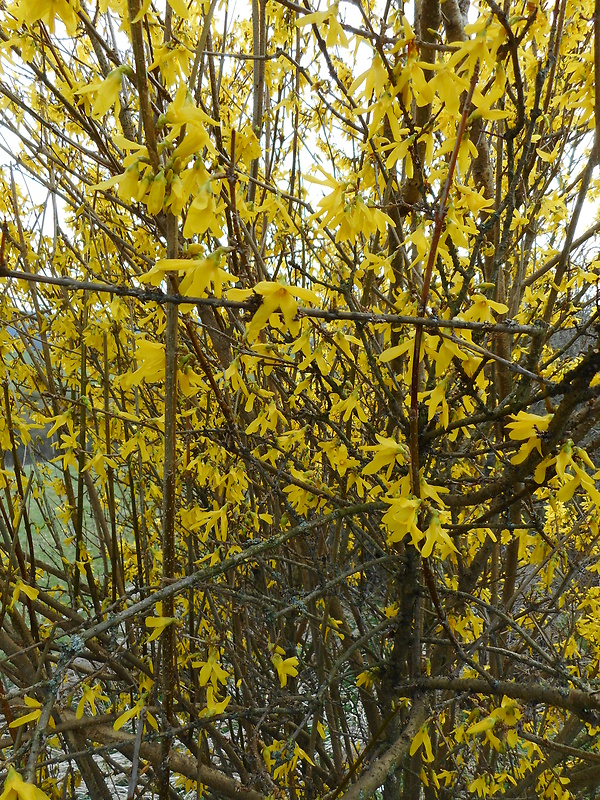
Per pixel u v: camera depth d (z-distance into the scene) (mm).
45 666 1935
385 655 2611
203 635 2527
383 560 1751
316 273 2986
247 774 2117
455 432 1588
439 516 1181
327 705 2486
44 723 849
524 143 1192
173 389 1098
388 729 2010
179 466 1936
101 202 2633
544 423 1124
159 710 1504
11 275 776
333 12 996
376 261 1478
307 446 2443
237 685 2252
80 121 1699
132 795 1065
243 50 2781
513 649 2508
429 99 1051
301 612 1523
